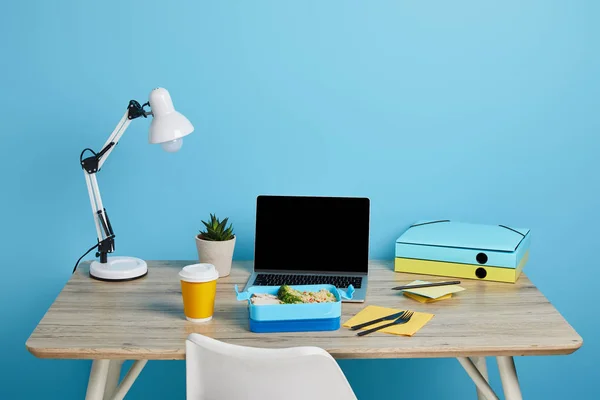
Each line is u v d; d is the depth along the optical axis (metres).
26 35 2.27
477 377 1.83
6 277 2.39
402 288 2.00
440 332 1.73
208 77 2.30
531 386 2.49
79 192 2.36
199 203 2.37
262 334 1.72
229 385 1.54
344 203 2.17
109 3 2.26
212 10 2.27
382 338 1.70
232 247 2.13
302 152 2.34
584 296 2.44
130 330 1.74
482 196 2.37
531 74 2.31
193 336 1.52
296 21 2.28
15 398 2.46
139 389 2.48
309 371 1.46
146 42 2.28
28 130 2.32
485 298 1.95
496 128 2.34
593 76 2.32
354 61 2.29
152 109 1.99
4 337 2.42
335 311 1.74
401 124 2.33
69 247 2.39
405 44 2.29
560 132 2.34
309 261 2.17
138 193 2.36
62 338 1.69
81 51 2.28
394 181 2.36
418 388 2.50
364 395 2.50
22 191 2.35
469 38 2.29
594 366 2.47
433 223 2.31
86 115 2.31
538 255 2.41
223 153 2.34
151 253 2.39
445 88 2.31
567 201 2.38
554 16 2.29
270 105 2.32
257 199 2.19
